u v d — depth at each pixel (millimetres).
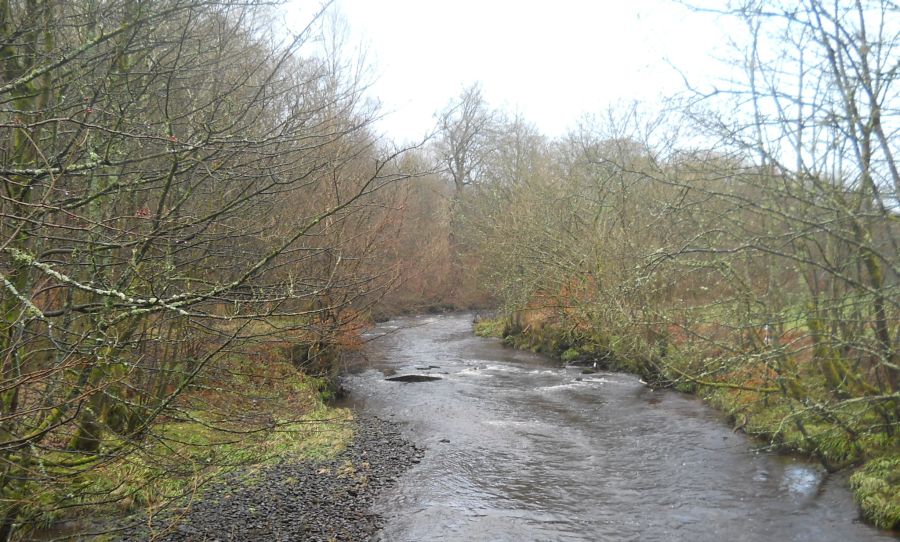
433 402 16344
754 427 11547
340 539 8133
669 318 11641
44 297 6629
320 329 8875
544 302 25672
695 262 9258
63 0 5887
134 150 6641
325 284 7453
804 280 9711
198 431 10297
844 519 8125
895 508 7812
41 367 5809
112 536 7348
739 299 10047
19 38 5672
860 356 9547
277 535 8180
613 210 20297
